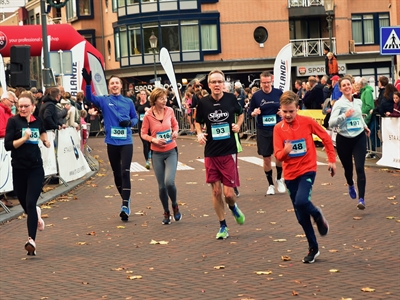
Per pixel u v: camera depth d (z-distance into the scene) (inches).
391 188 567.5
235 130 406.6
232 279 310.3
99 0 2172.7
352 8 2027.6
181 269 333.7
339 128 477.4
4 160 523.5
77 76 1102.4
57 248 396.2
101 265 349.4
